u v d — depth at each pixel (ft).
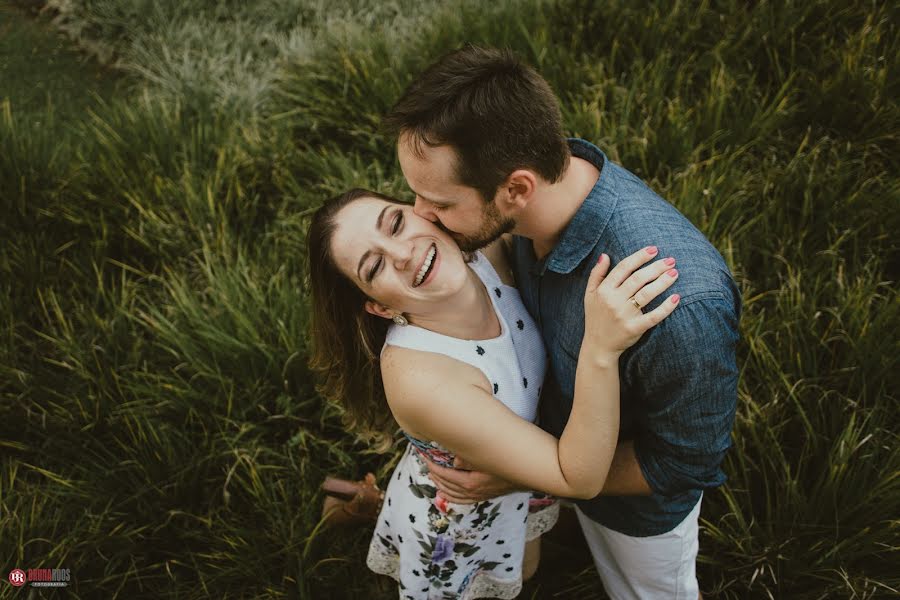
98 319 9.13
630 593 6.35
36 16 15.90
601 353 4.22
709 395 4.34
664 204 4.54
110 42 14.89
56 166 10.87
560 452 4.64
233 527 7.61
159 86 13.51
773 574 6.59
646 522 5.34
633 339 4.12
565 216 4.58
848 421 7.11
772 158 9.50
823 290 8.11
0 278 9.82
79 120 12.88
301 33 13.76
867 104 9.61
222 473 8.18
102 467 8.03
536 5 11.93
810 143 9.89
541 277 5.04
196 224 10.19
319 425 8.59
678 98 10.09
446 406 4.78
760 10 10.80
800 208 9.15
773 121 9.74
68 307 9.81
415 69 11.68
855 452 6.82
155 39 14.26
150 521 7.81
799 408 7.00
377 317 5.45
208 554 7.68
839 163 9.07
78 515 7.86
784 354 7.69
